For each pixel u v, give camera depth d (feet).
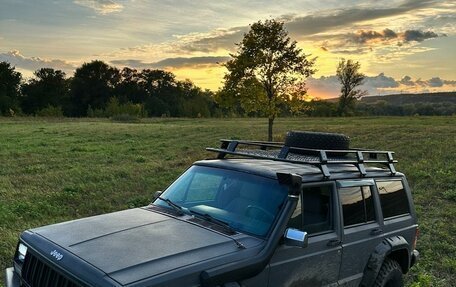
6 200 36.45
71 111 403.13
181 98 438.81
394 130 113.39
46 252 12.00
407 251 18.97
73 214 33.86
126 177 50.06
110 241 12.11
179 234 12.80
